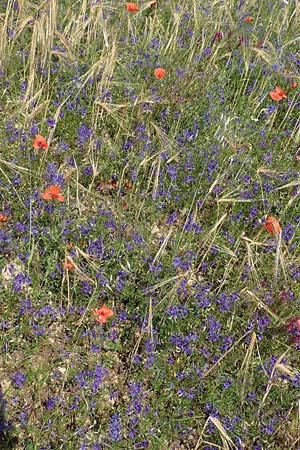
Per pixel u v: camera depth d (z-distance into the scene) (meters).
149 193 2.85
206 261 2.78
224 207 2.94
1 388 2.32
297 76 3.39
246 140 3.19
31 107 2.96
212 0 3.90
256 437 2.40
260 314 2.66
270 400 2.46
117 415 2.28
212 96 3.26
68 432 2.27
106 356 2.47
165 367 2.44
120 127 2.97
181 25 3.70
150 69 3.33
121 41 3.51
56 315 2.51
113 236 2.70
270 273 2.77
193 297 2.61
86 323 2.52
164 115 3.19
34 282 2.52
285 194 3.07
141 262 2.64
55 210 2.65
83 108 3.03
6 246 2.60
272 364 2.48
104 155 2.96
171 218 2.82
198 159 3.01
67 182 2.78
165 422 2.33
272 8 4.01
